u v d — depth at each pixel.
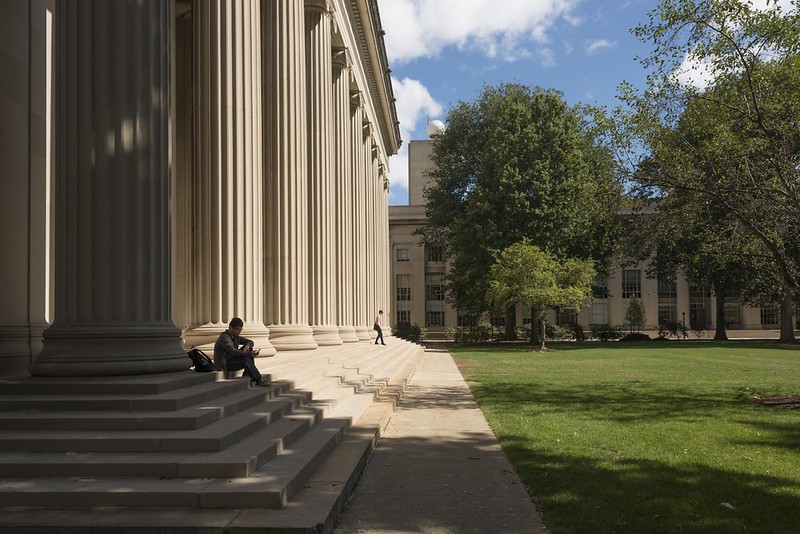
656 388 15.44
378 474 6.94
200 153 10.89
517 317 65.06
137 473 5.51
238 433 6.41
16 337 9.58
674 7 12.73
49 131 10.57
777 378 17.75
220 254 10.70
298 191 14.12
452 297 52.94
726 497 5.96
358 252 25.05
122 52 7.90
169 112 8.41
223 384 8.07
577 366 22.73
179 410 6.74
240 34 11.11
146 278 7.93
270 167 13.82
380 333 28.59
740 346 38.31
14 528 4.63
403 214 67.44
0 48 9.59
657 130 13.35
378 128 35.19
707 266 39.19
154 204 8.05
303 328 13.88
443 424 10.33
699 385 16.06
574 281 36.22
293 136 14.06
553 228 38.31
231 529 4.59
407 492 6.20
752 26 12.14
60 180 7.89
